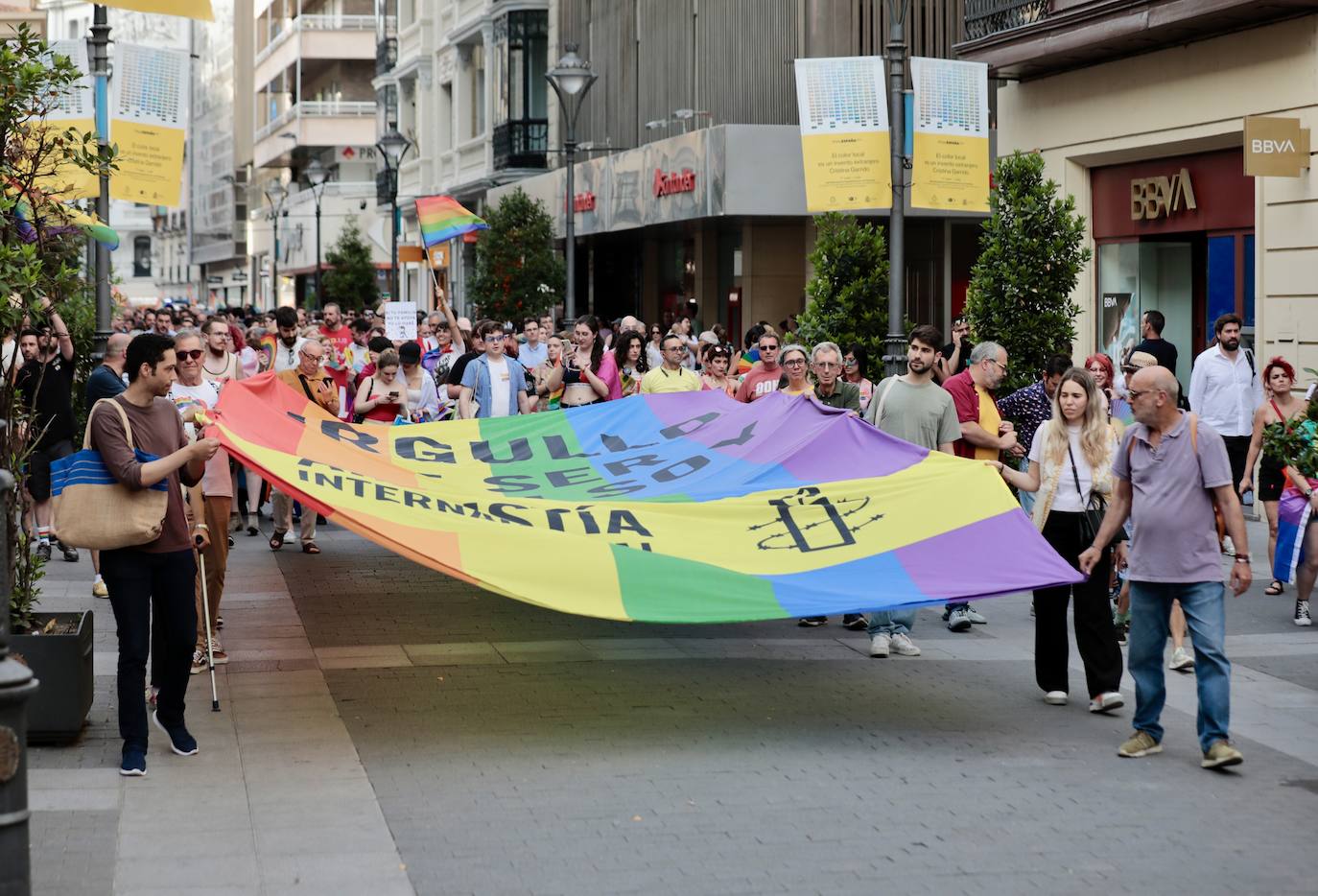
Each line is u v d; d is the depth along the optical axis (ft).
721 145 88.33
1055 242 48.21
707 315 110.11
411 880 19.88
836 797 23.82
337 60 225.15
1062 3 64.39
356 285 168.66
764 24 94.99
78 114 49.88
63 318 47.01
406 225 185.26
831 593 27.32
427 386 54.44
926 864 20.65
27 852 15.94
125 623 24.67
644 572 27.25
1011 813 23.04
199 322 104.42
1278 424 36.58
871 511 29.71
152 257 425.28
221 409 32.17
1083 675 32.76
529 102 139.13
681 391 42.22
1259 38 56.29
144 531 24.23
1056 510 29.89
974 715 29.32
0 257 27.14
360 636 36.29
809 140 47.88
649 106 114.32
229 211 309.01
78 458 24.31
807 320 52.19
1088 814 23.03
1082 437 29.76
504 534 27.45
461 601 41.37
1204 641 25.72
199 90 345.51
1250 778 25.13
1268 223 56.65
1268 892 19.72
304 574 45.65
